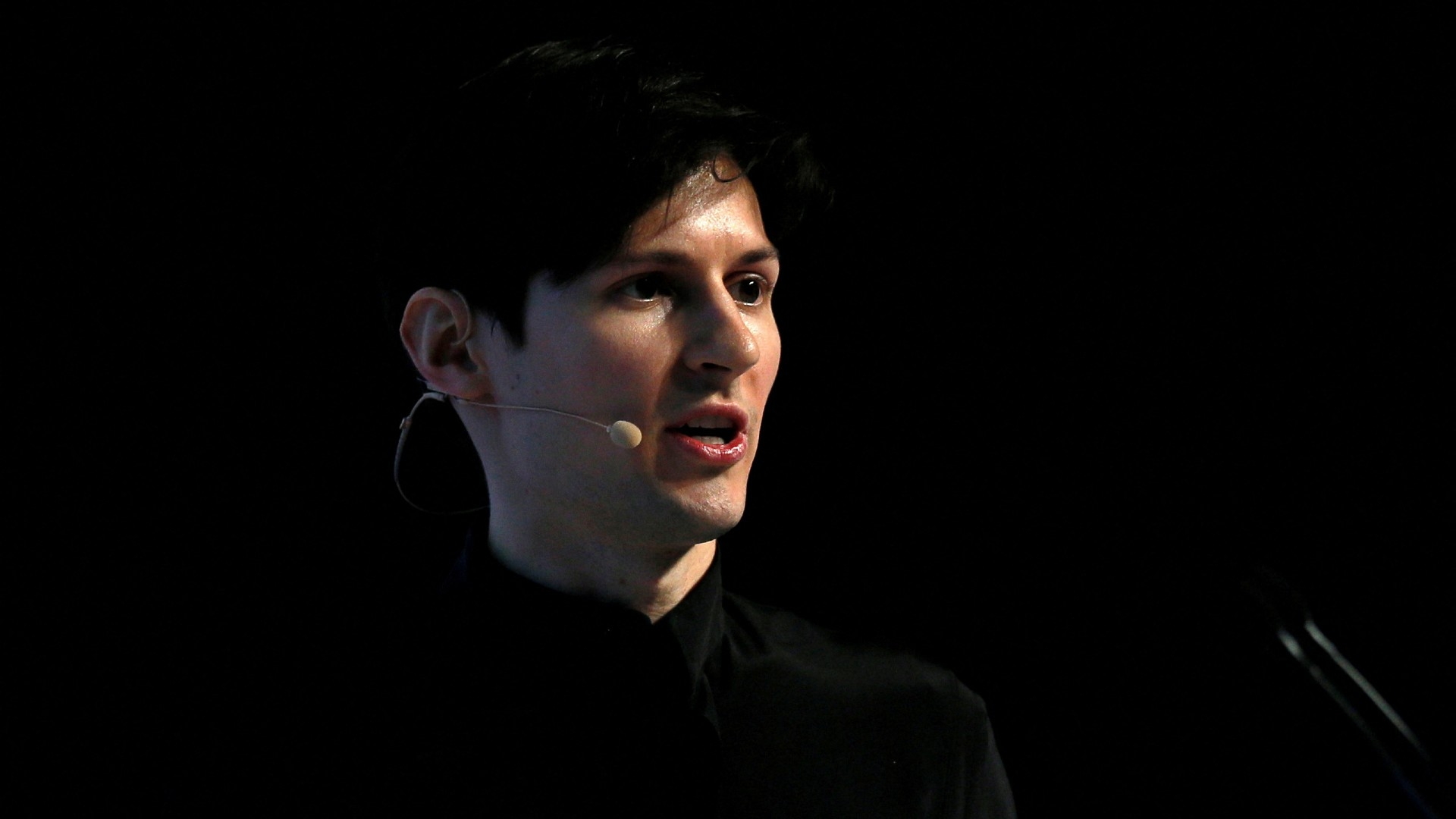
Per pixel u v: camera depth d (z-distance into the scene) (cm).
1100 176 801
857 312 800
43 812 643
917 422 800
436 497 532
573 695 371
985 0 792
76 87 684
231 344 703
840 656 429
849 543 792
